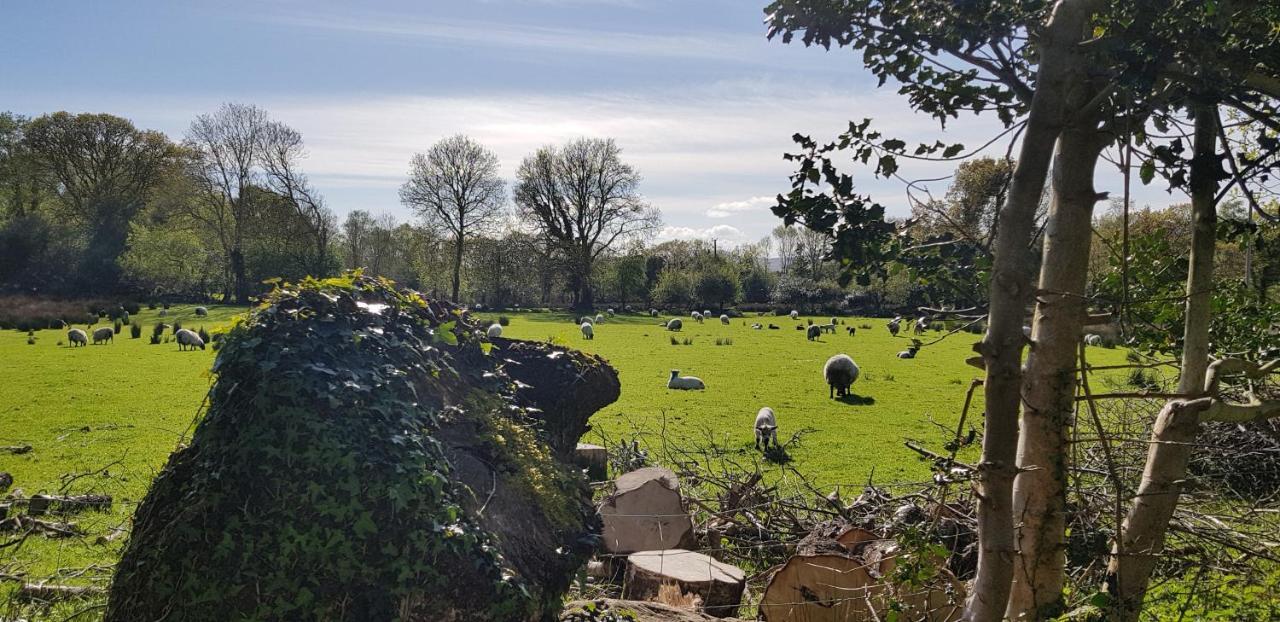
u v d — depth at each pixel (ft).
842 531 24.45
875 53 13.79
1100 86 11.87
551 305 298.97
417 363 15.72
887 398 82.99
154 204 232.73
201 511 13.01
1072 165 12.80
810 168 12.71
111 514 34.60
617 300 316.19
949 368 111.65
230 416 13.75
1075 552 20.90
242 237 230.68
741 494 32.55
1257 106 13.62
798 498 35.58
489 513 14.74
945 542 22.54
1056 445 13.14
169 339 142.72
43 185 218.79
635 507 28.32
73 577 24.25
